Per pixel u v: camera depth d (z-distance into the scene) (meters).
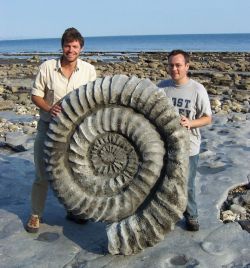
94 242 2.66
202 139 5.01
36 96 2.73
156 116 2.43
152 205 2.45
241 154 4.39
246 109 7.09
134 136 2.45
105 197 2.52
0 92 9.15
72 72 2.72
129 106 2.47
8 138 5.06
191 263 2.43
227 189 3.48
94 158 2.53
